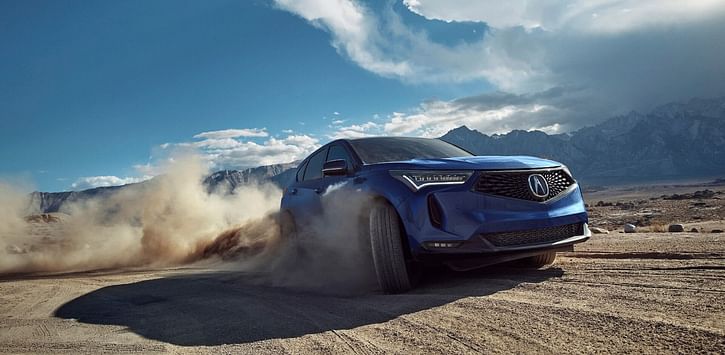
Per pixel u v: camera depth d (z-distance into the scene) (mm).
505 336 2295
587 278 3516
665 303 2566
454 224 3568
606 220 51781
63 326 3631
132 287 5715
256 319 3299
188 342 2840
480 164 3840
